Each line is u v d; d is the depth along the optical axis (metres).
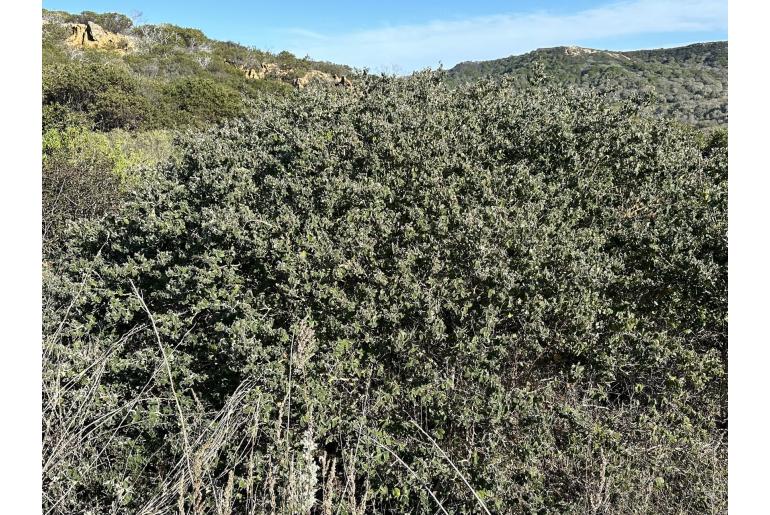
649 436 2.55
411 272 2.95
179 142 4.77
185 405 2.64
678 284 3.09
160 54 27.92
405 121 4.12
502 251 2.90
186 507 2.20
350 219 3.17
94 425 2.58
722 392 2.90
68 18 32.75
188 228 3.44
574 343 2.79
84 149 8.41
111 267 3.37
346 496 2.35
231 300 2.83
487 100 4.74
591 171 3.98
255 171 3.84
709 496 2.29
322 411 2.47
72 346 3.09
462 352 2.61
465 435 2.51
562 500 2.31
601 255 3.18
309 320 2.72
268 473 2.15
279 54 31.92
